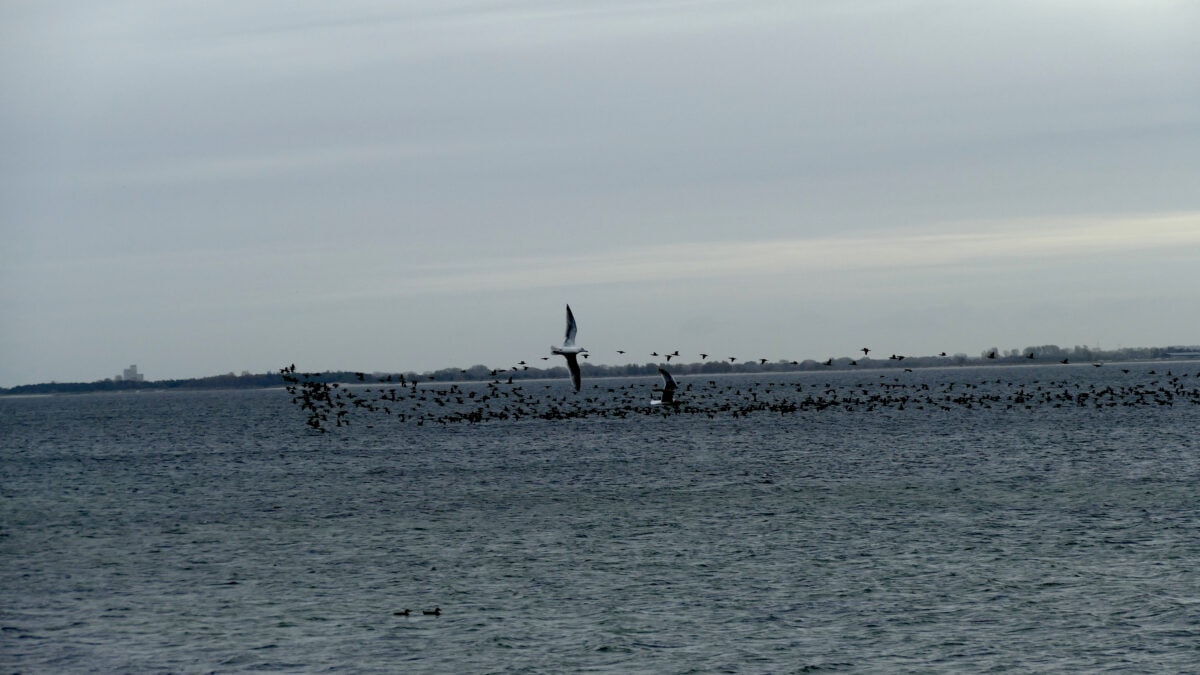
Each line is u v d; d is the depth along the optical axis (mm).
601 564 50969
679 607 43562
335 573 50438
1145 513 60781
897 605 43188
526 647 39125
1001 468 84062
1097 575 46812
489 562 51969
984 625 40562
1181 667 36062
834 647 38594
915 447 103250
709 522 61219
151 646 40031
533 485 79625
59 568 53031
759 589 45906
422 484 82250
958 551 51875
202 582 49344
